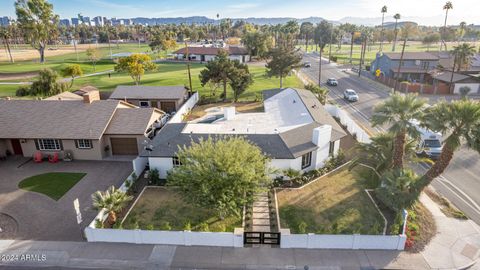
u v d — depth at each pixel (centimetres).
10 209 2192
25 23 10394
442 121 1870
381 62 7625
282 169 2502
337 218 2034
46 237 1888
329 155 2833
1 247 1792
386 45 18225
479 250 1730
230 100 5238
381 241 1723
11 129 2995
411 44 18962
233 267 1634
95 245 1800
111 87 6475
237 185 1836
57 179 2628
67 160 2991
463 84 5622
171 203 2244
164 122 4034
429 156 2878
